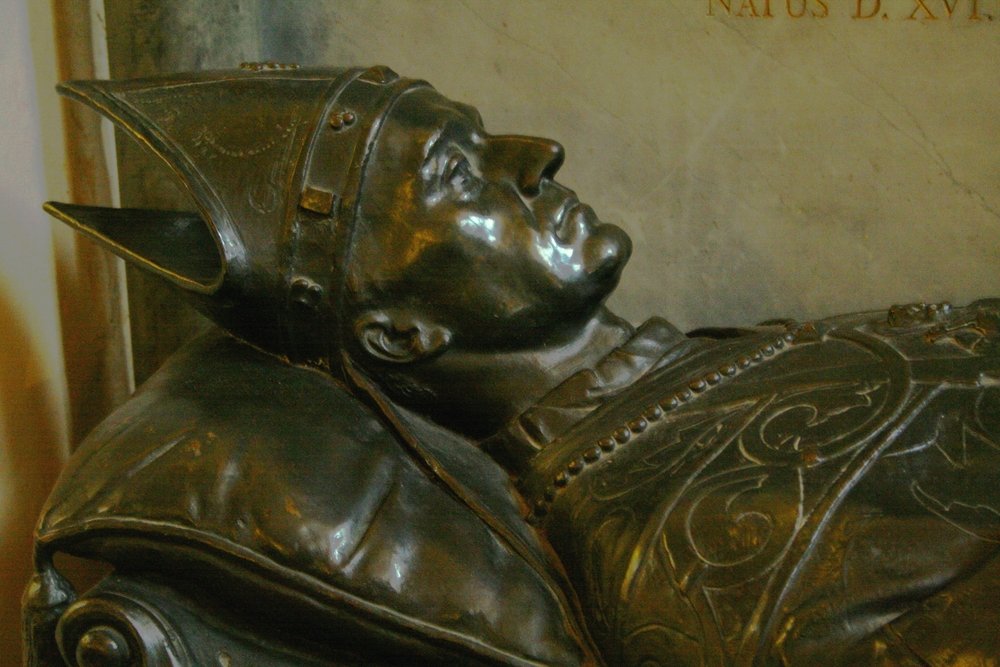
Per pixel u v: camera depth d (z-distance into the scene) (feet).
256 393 4.23
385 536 3.85
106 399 5.93
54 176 5.53
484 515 4.09
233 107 4.50
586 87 6.19
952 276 6.13
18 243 5.06
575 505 4.17
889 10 5.98
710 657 3.53
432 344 4.45
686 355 4.77
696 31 6.09
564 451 4.37
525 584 3.95
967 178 6.05
